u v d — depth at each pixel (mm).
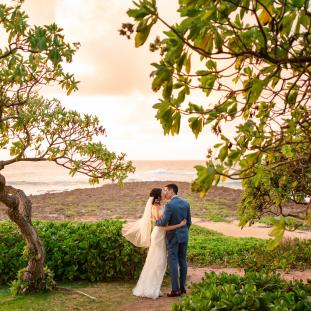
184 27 1751
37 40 3787
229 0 1746
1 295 7574
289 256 6570
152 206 8273
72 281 8656
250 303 4160
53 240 8773
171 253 7660
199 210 23922
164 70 1872
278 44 1905
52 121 6668
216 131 2156
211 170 1892
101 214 22938
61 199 29922
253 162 2158
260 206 4586
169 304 7137
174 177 76375
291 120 2439
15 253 8508
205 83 2098
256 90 1883
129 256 8625
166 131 2053
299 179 3865
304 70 2021
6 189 7285
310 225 2705
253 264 6781
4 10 4105
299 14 1897
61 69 5332
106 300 7371
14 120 6840
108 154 7137
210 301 4188
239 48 1958
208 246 12305
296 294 4543
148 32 1771
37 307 6883
